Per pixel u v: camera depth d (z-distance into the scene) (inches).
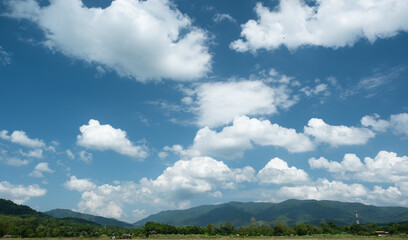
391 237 7716.5
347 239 7234.3
